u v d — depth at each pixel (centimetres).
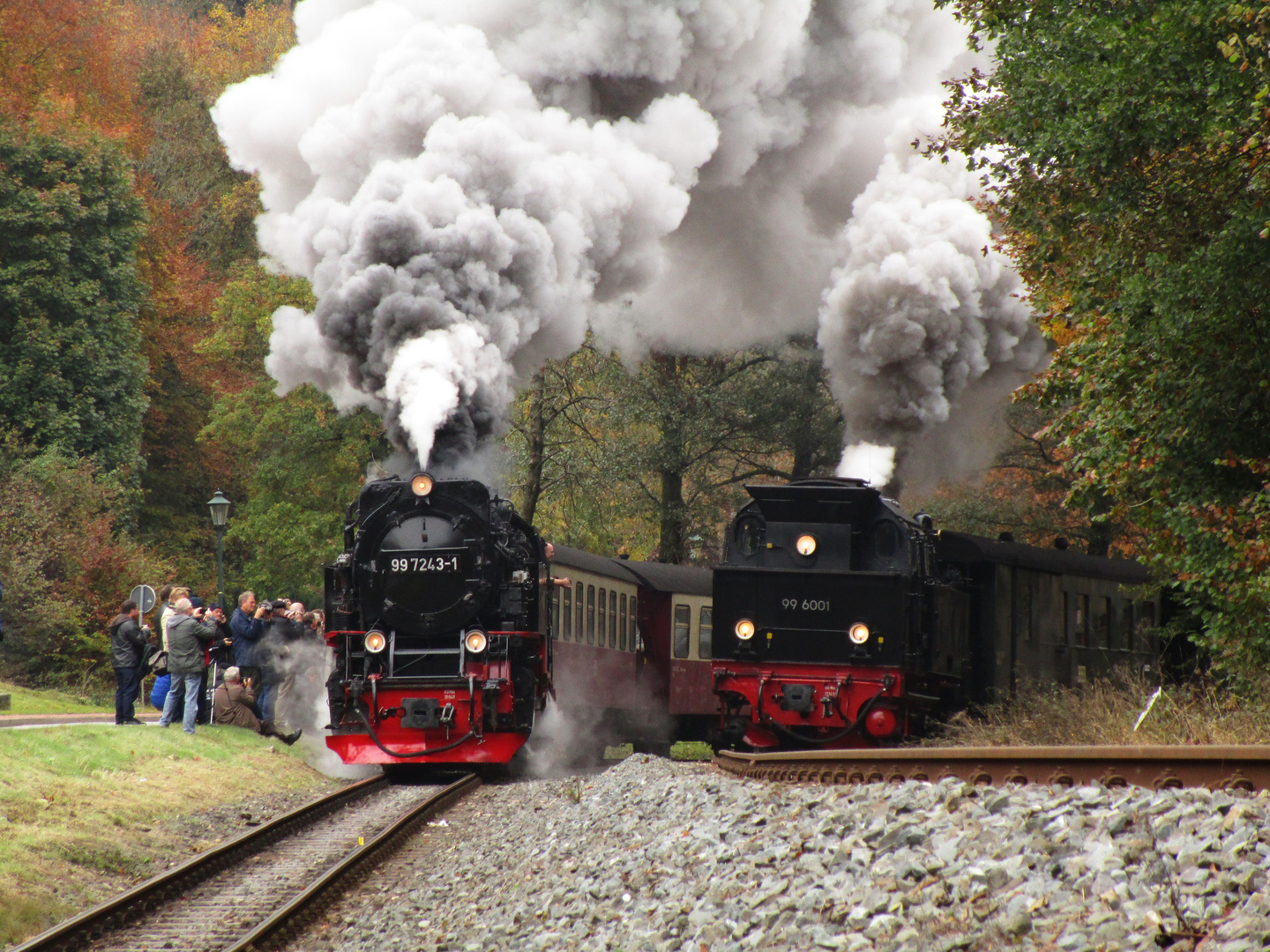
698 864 1320
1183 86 1775
